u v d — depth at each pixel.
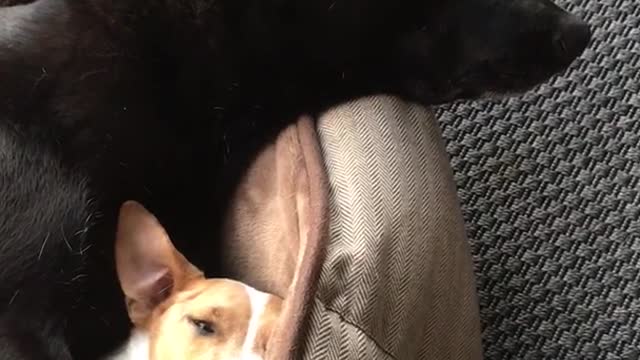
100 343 0.60
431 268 0.59
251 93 0.62
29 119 0.56
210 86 0.61
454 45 0.59
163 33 0.59
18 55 0.56
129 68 0.58
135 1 0.58
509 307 0.76
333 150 0.60
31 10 0.58
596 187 0.79
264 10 0.58
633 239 0.77
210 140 0.63
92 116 0.57
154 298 0.60
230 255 0.65
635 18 0.84
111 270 0.59
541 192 0.79
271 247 0.62
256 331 0.57
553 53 0.58
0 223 0.55
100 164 0.57
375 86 0.62
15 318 0.55
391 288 0.56
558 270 0.76
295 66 0.61
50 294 0.56
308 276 0.53
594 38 0.84
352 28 0.59
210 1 0.58
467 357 0.64
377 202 0.57
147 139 0.60
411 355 0.58
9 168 0.55
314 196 0.57
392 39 0.59
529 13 0.57
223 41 0.59
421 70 0.60
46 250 0.56
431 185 0.60
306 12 0.58
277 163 0.62
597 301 0.75
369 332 0.54
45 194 0.56
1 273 0.55
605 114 0.81
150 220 0.59
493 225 0.78
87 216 0.57
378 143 0.59
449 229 0.61
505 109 0.82
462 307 0.63
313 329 0.52
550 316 0.75
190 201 0.64
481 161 0.80
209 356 0.56
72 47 0.57
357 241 0.55
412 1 0.58
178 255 0.60
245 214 0.64
